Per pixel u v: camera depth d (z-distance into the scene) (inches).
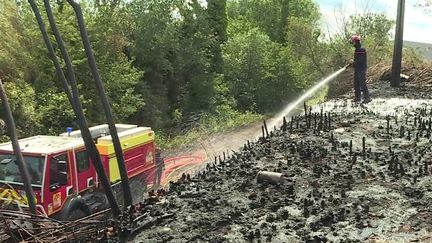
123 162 301.9
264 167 268.1
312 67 1283.2
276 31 2084.2
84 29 287.9
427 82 625.9
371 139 321.1
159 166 559.5
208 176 262.4
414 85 613.6
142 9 1136.2
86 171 418.9
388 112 423.5
